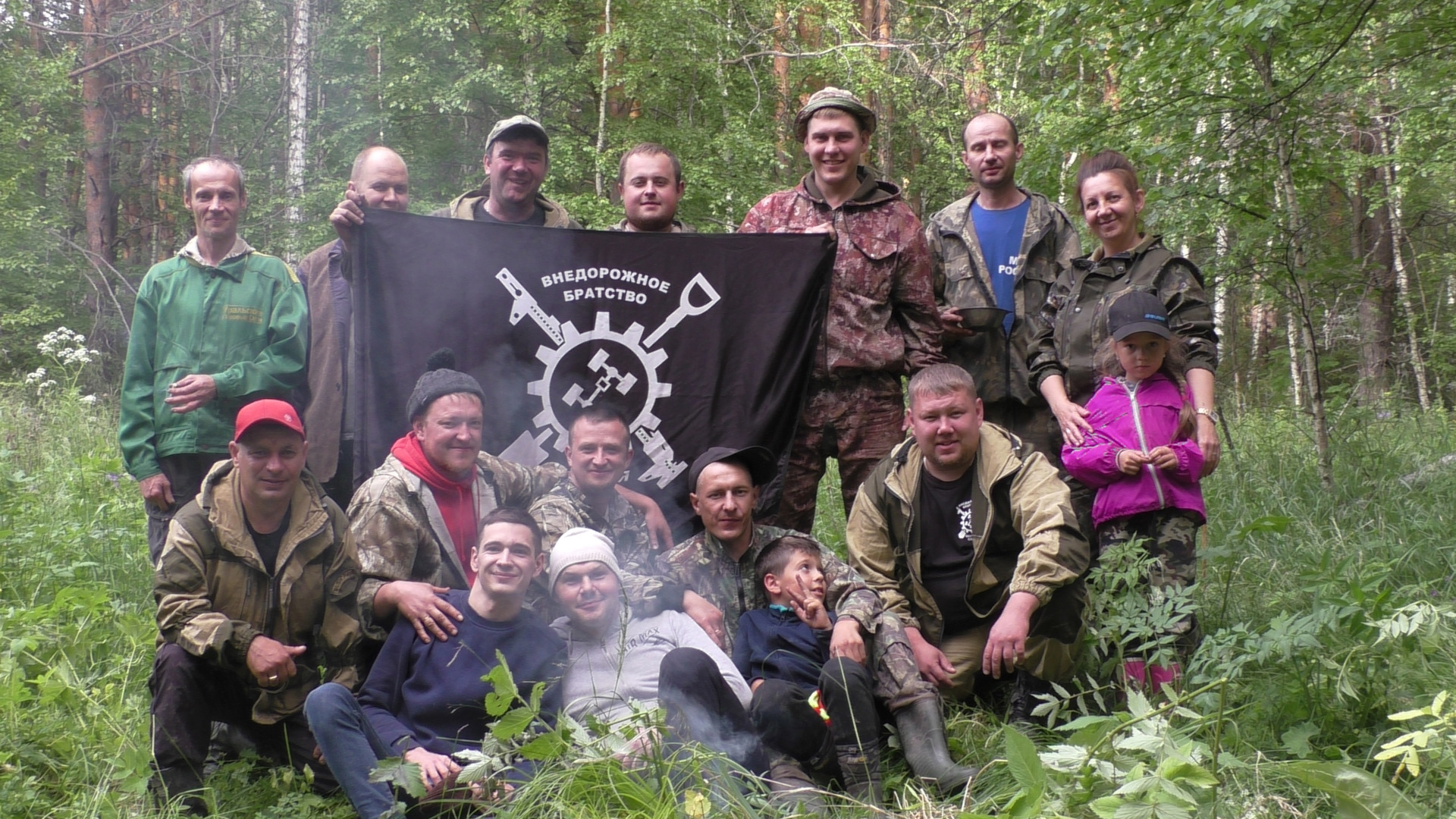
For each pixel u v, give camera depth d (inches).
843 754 137.4
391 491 152.6
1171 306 178.7
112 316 724.0
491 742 125.2
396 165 200.5
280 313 187.5
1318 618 132.7
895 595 166.7
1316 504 245.3
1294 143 295.0
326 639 145.3
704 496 160.6
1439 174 490.9
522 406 185.2
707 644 149.5
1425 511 229.0
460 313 183.9
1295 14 266.1
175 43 786.8
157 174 850.1
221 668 142.0
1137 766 104.0
